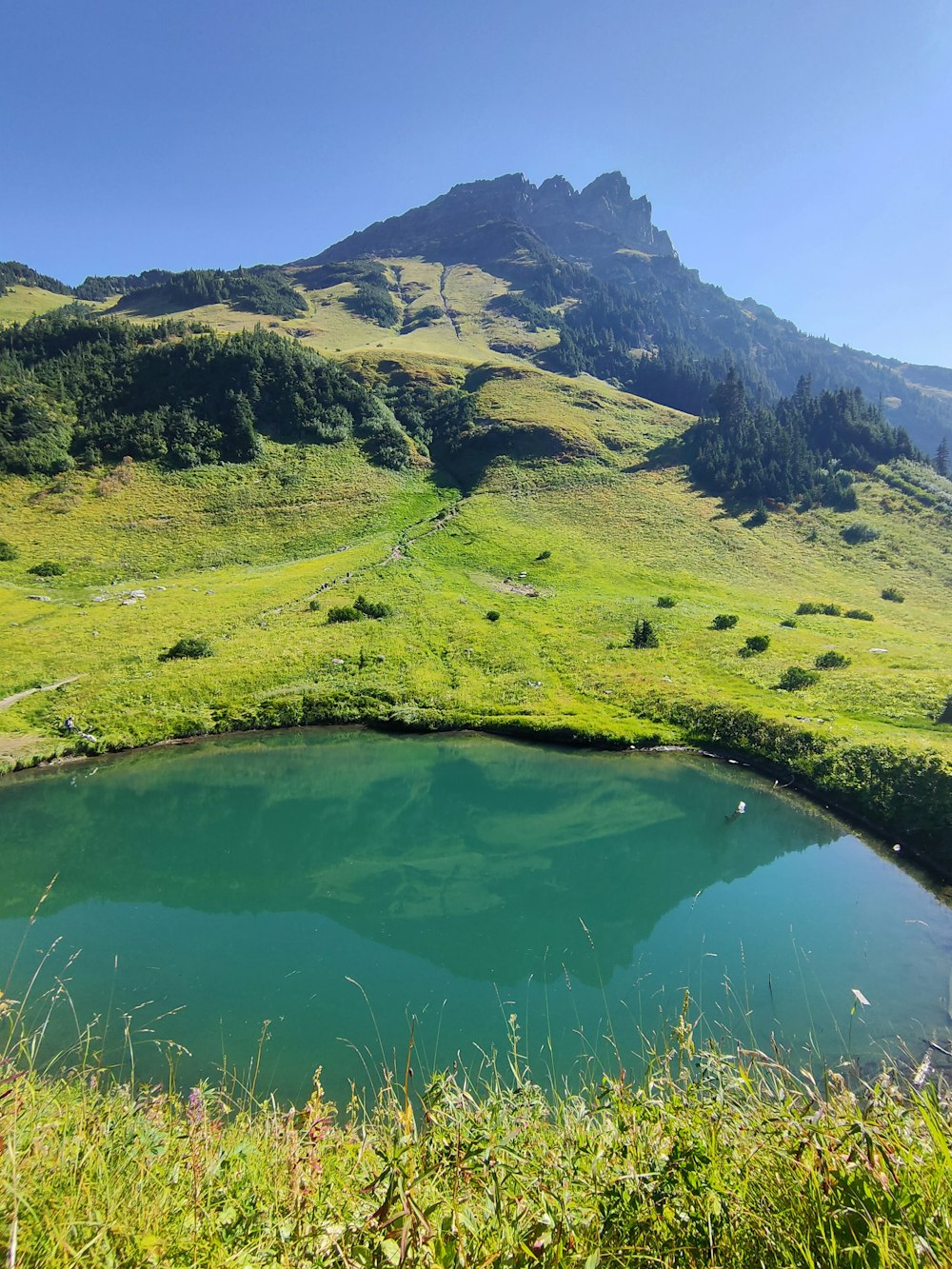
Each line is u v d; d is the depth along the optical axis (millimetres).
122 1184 3307
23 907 20156
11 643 43125
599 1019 14039
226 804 28688
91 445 83312
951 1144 3127
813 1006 14078
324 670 41969
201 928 18781
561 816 27453
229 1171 4047
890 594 65062
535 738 35781
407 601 54531
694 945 17047
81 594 55281
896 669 39375
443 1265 2719
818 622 53844
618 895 20641
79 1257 2514
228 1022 14141
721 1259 2836
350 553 67062
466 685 40969
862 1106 4164
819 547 77000
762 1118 3670
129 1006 14695
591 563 67562
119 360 99812
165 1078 12031
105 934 18391
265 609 51656
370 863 23516
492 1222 3000
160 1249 2820
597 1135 3865
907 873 21109
